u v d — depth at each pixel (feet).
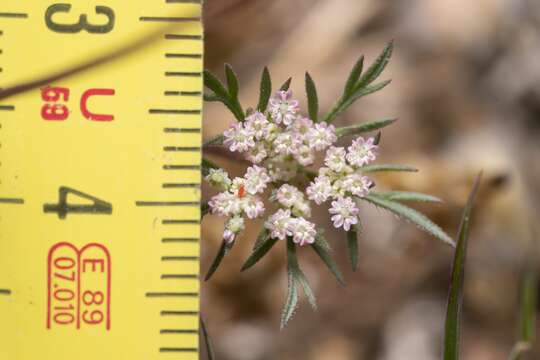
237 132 0.30
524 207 0.43
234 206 0.30
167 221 0.30
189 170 0.30
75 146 0.30
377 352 0.43
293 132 0.30
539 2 0.49
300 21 0.51
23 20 0.30
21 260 0.30
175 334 0.30
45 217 0.30
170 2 0.30
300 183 0.31
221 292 0.43
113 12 0.30
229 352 0.43
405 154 0.45
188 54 0.30
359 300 0.44
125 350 0.30
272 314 0.43
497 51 0.49
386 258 0.44
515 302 0.43
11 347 0.30
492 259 0.43
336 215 0.30
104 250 0.30
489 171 0.43
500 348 0.43
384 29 0.50
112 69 0.30
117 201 0.30
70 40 0.30
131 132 0.30
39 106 0.30
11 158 0.30
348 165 0.31
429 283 0.44
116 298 0.30
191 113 0.30
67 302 0.30
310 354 0.43
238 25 0.50
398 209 0.31
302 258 0.44
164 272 0.30
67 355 0.30
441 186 0.41
